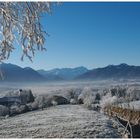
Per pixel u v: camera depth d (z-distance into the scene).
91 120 44.88
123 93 96.44
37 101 85.62
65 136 32.50
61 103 90.00
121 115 40.75
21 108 76.31
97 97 95.38
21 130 36.94
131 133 30.91
